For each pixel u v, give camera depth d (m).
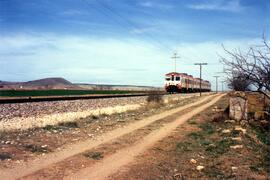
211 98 67.94
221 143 17.16
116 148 16.06
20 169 11.88
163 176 11.88
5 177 10.88
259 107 24.48
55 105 33.47
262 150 15.64
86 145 16.56
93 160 13.60
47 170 11.90
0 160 12.81
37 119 24.42
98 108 35.53
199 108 40.94
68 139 17.89
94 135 19.58
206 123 25.36
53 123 23.22
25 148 15.00
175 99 57.97
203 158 14.34
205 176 11.80
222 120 25.11
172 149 16.19
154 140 18.44
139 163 13.41
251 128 21.53
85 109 33.66
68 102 37.00
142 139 18.67
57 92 72.69
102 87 163.62
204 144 17.27
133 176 11.68
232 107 24.28
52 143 16.56
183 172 12.38
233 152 15.09
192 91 98.38
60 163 12.91
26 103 32.31
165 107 42.91
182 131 21.81
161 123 25.77
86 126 23.12
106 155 14.57
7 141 16.08
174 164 13.46
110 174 11.73
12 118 24.16
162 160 14.03
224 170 12.48
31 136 18.05
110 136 19.41
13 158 13.23
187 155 14.95
